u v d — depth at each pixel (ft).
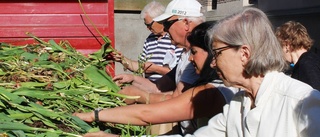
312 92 7.80
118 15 28.58
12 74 11.56
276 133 7.93
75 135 9.66
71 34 15.25
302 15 35.88
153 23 18.75
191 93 10.77
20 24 15.11
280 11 38.63
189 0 12.57
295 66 14.20
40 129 9.40
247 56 8.15
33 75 11.70
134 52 28.96
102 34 15.39
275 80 8.15
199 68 10.92
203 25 10.85
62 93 11.17
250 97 8.54
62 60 13.62
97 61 14.51
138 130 11.56
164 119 10.68
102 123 11.23
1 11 15.03
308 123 7.69
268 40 8.13
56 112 10.29
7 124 9.15
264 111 8.14
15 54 13.34
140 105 10.72
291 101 7.88
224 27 8.21
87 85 12.23
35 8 15.17
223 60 8.31
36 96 10.54
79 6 15.33
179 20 12.38
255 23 8.12
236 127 8.86
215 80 10.84
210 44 8.48
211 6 49.42
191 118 10.77
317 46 33.99
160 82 15.90
